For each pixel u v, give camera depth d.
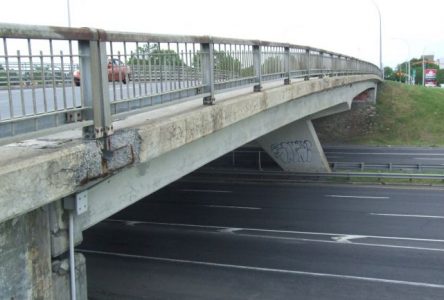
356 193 21.45
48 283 4.97
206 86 8.62
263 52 12.23
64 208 5.21
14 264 4.48
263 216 17.41
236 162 29.25
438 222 16.61
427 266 12.32
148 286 11.05
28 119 4.46
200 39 8.20
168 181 8.12
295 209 18.50
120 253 13.28
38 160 4.36
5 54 4.23
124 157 5.71
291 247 13.81
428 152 35.03
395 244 14.15
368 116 44.38
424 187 22.70
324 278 11.53
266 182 24.11
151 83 6.77
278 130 25.47
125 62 6.02
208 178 24.92
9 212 4.02
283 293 10.70
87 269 12.04
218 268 12.17
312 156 25.39
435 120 43.31
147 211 18.12
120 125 6.22
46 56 4.72
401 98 47.50
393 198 20.42
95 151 5.16
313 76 19.39
